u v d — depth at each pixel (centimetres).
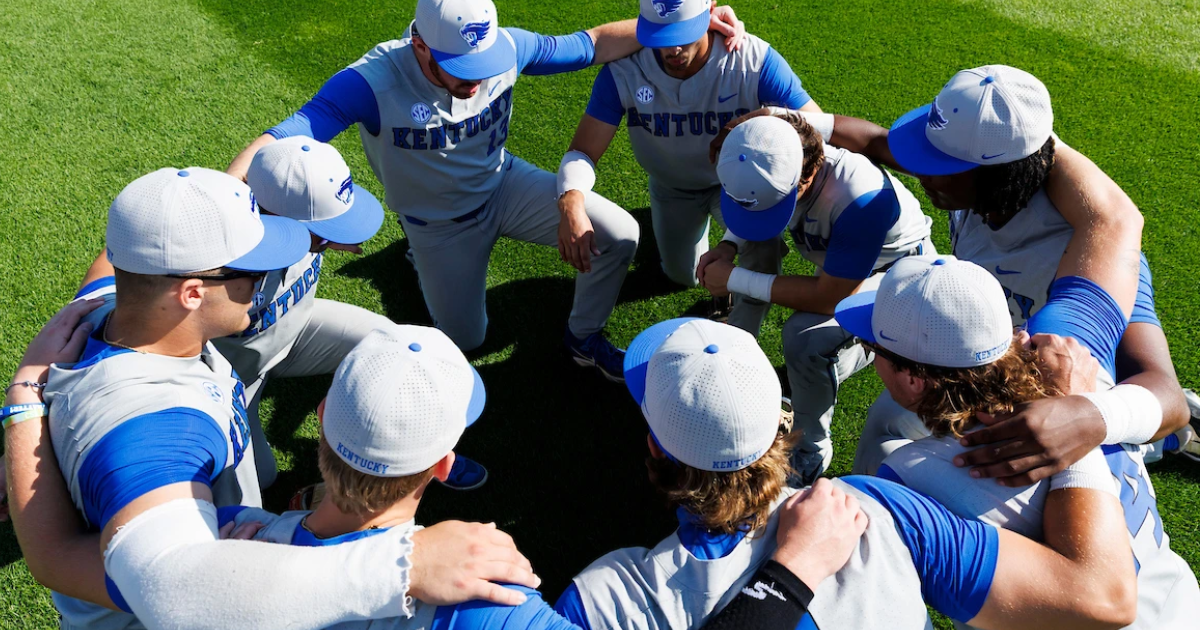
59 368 202
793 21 634
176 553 166
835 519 175
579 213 356
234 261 206
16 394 199
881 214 291
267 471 343
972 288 192
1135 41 595
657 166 392
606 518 342
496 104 363
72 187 490
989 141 248
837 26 627
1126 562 176
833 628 167
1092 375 204
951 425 192
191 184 204
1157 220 450
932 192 276
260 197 271
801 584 165
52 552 187
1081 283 231
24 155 513
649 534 337
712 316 433
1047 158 254
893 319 198
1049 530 182
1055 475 188
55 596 212
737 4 657
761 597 163
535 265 462
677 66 350
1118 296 228
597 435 375
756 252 361
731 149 283
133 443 183
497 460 364
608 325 430
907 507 181
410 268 456
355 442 167
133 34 631
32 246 450
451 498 349
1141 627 193
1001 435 188
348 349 324
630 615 170
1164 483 332
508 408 388
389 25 638
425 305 437
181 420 191
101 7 665
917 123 282
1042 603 171
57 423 195
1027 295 266
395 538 170
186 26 641
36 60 600
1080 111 532
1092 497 182
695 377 171
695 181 393
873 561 172
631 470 360
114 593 179
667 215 412
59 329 213
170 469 181
